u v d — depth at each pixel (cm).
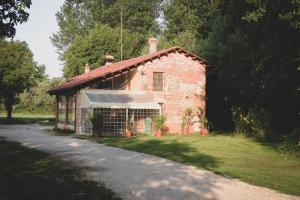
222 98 4303
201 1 6194
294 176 1351
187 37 5916
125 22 8200
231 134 3591
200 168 1445
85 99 3234
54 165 1454
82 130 3319
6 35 1642
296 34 2084
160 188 1061
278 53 2309
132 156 1755
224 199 962
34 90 7638
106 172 1303
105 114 3322
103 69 4119
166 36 7219
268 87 2886
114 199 937
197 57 3647
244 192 1045
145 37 7550
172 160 1656
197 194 1002
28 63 5388
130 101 3300
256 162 1712
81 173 1284
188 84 3641
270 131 2992
